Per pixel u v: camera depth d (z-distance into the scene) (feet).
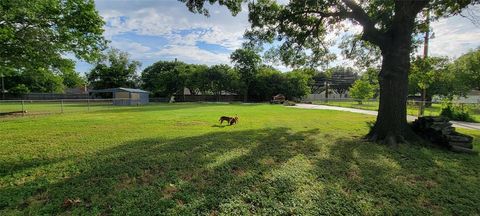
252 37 35.86
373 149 21.31
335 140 25.25
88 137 25.98
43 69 48.67
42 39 42.19
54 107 82.38
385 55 24.95
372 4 29.25
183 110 69.41
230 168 15.62
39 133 28.32
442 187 13.17
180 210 10.23
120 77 172.76
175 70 163.53
